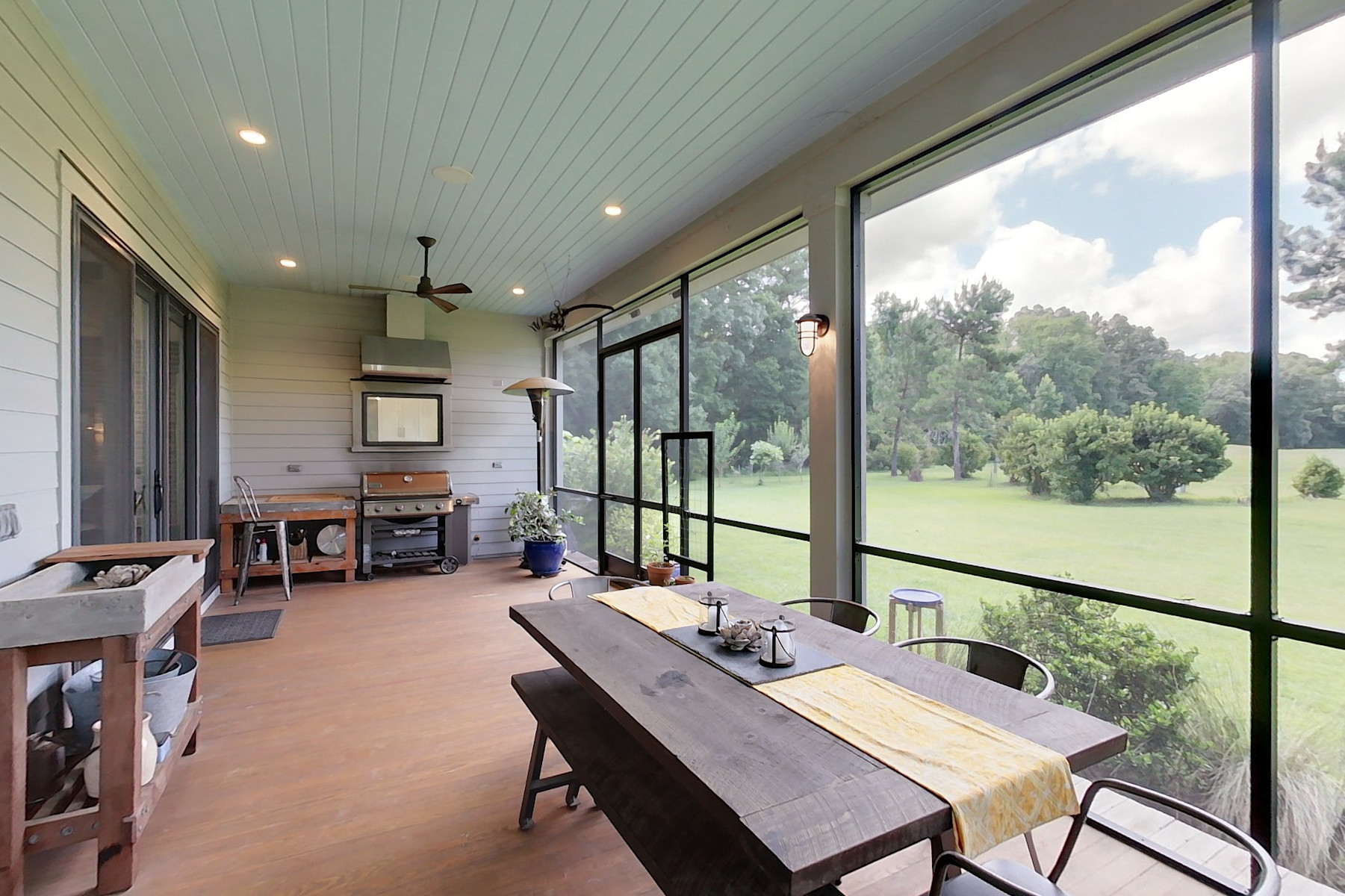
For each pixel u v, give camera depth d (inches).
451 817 89.0
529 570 260.2
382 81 107.8
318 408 259.1
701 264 177.5
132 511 133.2
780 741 53.2
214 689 133.7
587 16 91.9
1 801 68.9
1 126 80.7
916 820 42.5
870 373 125.9
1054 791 49.3
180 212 166.6
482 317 291.7
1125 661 85.9
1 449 80.5
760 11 91.4
